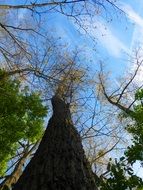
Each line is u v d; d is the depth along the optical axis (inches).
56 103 244.5
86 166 172.4
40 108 433.1
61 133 192.4
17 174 457.7
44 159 166.7
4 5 428.8
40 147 183.9
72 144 182.1
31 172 157.5
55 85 470.9
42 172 155.6
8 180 446.3
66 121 208.1
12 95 426.0
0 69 450.0
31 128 426.3
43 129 450.3
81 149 185.3
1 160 416.5
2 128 406.6
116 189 263.1
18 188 150.2
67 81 496.4
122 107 594.6
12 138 406.0
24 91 446.6
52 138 187.5
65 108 237.1
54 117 216.4
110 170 269.6
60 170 158.1
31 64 468.1
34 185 148.3
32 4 427.8
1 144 403.2
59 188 147.3
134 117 339.9
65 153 172.2
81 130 576.1
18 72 462.6
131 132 324.8
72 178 154.1
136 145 292.2
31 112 430.3
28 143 498.0
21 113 422.0
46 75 468.8
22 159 478.0
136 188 280.5
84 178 158.1
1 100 419.8
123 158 276.1
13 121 410.3
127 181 263.9
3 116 415.2
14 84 443.8
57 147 177.0
